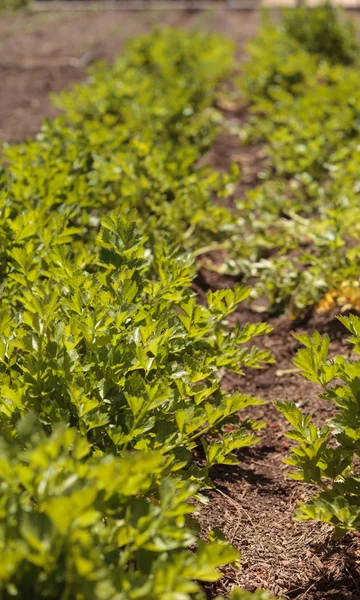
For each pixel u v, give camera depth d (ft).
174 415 10.23
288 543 11.13
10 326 11.03
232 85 40.09
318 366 9.99
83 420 9.29
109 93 27.76
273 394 15.31
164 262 12.87
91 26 56.65
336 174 21.95
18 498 7.32
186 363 10.84
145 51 37.55
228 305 11.84
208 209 19.12
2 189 15.97
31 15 63.46
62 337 10.05
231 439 10.41
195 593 9.87
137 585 6.96
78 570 6.43
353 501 9.80
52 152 18.89
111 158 20.04
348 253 17.02
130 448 10.03
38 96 35.27
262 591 7.47
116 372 10.09
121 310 10.73
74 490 6.85
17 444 9.14
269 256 20.45
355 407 9.42
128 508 7.43
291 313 17.65
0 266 13.52
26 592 6.75
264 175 24.76
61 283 12.17
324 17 41.24
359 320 10.04
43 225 14.82
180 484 8.80
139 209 19.25
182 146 24.32
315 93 31.24
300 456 9.87
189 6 70.28
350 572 10.42
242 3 73.10
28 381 9.75
